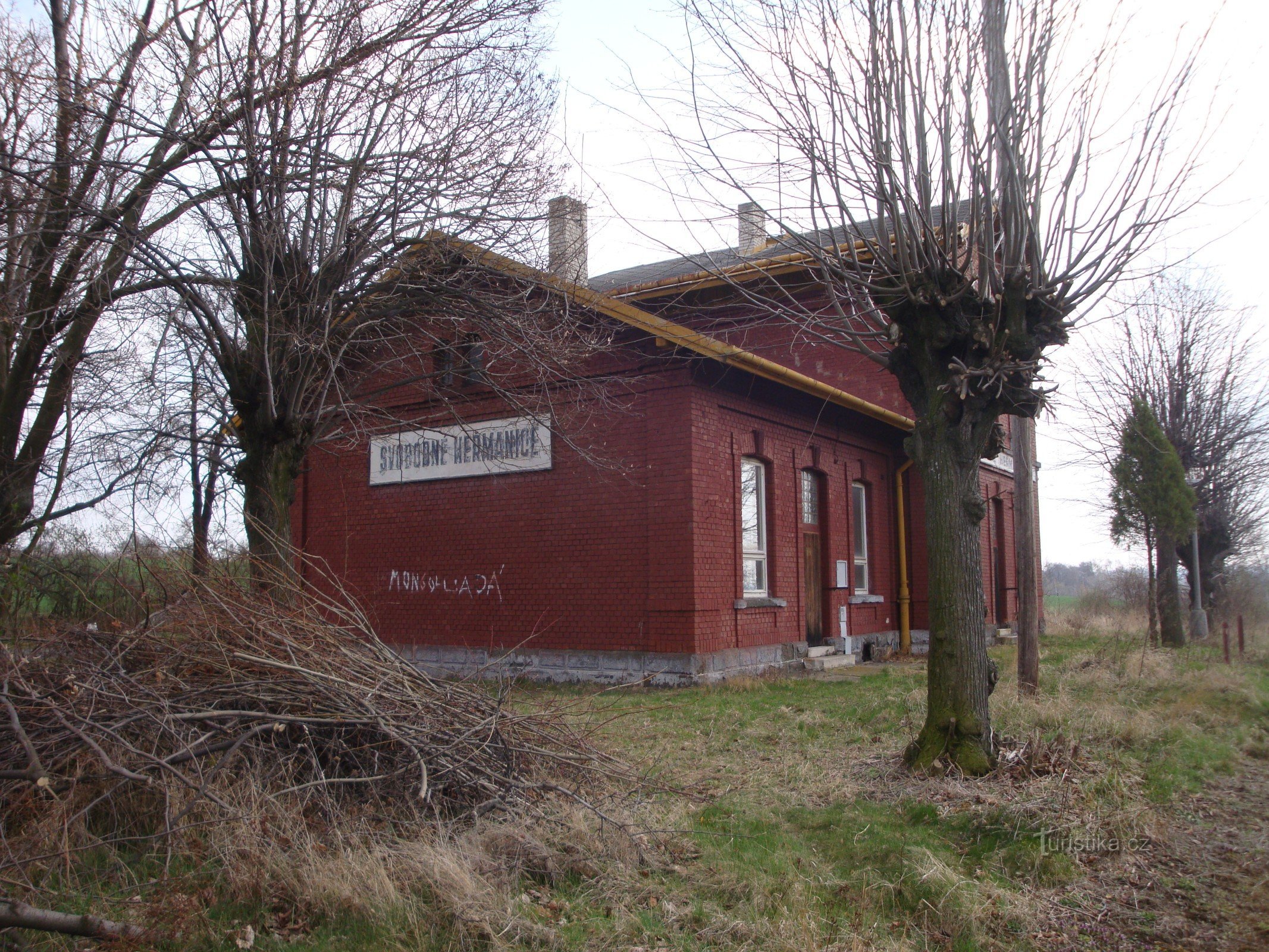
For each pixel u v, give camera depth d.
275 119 9.29
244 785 5.59
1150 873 5.73
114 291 9.41
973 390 7.83
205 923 4.55
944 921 4.87
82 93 9.10
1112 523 25.27
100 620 7.37
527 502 15.50
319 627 6.87
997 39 7.53
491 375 12.22
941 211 8.05
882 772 7.73
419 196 10.17
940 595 7.89
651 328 13.68
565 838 5.75
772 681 14.02
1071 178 7.85
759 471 16.09
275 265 9.64
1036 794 6.74
